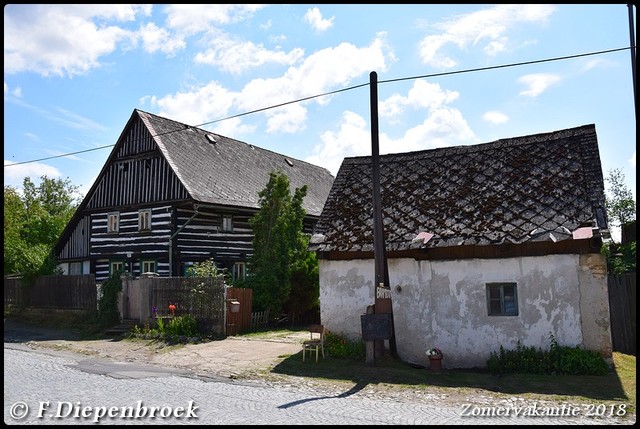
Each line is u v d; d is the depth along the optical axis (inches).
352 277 567.5
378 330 487.8
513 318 490.9
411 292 533.6
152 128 1037.2
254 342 643.5
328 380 448.5
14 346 654.5
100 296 805.9
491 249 501.0
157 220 981.8
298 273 833.5
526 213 511.5
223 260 1023.0
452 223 537.6
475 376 457.1
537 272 484.4
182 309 718.5
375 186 511.2
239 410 339.9
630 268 614.5
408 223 563.2
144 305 750.5
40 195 2405.3
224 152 1189.1
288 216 839.7
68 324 840.3
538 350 478.3
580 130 577.6
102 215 1083.3
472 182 581.9
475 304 505.4
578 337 466.9
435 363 488.1
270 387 422.0
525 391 399.2
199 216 991.0
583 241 466.9
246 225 1077.8
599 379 424.8
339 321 570.3
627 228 870.4
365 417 325.4
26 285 950.4
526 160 576.7
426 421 316.8
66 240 1163.3
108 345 654.5
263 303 784.9
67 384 414.3
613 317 557.9
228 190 1046.4
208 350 598.2
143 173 1022.4
